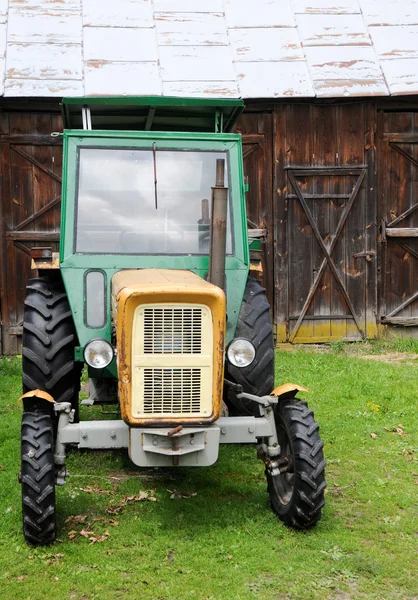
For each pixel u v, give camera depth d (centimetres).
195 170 518
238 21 1137
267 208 1066
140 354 409
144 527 447
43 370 492
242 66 1062
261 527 448
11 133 1025
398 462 571
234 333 509
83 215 503
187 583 384
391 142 1082
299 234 1070
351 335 1088
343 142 1066
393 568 402
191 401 417
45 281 547
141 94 998
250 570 397
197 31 1114
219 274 446
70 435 425
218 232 444
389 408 718
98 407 713
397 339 1080
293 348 1061
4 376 869
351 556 413
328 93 1027
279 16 1148
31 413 448
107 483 524
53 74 1017
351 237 1078
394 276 1101
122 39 1088
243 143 1057
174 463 416
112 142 514
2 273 1034
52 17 1109
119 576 391
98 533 440
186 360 413
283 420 453
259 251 590
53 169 1038
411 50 1103
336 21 1146
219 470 548
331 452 595
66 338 498
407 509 483
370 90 1037
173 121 619
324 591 378
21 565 402
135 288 407
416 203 1094
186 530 444
